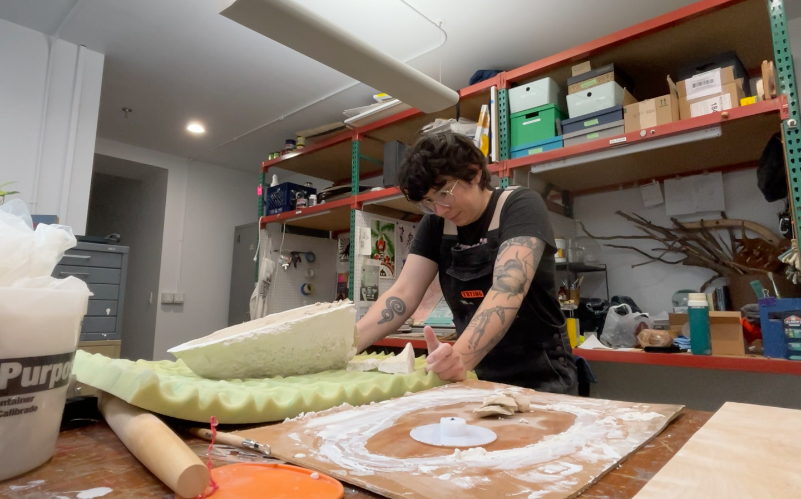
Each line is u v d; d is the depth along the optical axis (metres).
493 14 2.05
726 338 1.41
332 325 0.83
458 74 2.54
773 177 1.51
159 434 0.40
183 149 3.71
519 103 1.91
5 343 0.37
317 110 3.03
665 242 2.00
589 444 0.45
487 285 1.12
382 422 0.54
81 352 0.75
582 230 2.26
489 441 0.46
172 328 3.70
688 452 0.41
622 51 1.72
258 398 0.56
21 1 2.11
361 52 0.71
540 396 0.69
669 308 1.99
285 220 2.91
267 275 2.82
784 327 1.29
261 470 0.39
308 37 0.66
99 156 3.49
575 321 1.80
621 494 0.34
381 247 2.46
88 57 2.44
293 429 0.51
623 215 2.14
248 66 2.55
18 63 2.28
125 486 0.36
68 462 0.42
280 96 2.86
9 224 0.43
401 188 1.15
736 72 1.58
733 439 0.45
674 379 1.95
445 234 1.24
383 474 0.38
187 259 3.85
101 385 0.55
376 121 2.41
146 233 3.91
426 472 0.38
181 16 2.17
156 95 2.86
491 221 1.12
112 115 3.11
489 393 0.70
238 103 2.95
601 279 2.18
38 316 0.39
